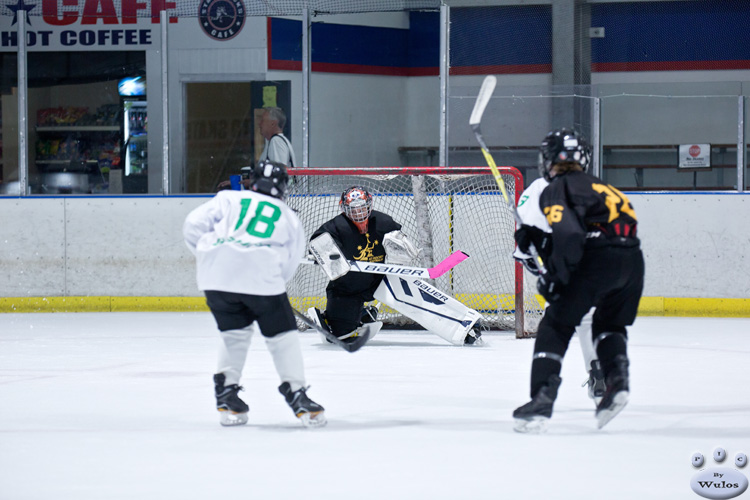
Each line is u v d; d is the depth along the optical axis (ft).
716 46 93.86
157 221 70.44
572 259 25.67
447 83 70.18
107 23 80.07
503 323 61.36
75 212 70.64
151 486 21.62
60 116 79.82
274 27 76.59
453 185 65.31
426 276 50.11
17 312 70.85
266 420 29.99
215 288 28.40
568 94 73.41
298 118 76.13
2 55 82.17
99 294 70.90
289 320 28.76
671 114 85.76
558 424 28.94
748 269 65.98
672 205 66.80
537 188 33.88
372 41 85.51
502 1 92.99
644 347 49.57
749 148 78.02
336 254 48.88
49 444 26.37
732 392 34.91
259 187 29.04
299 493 20.92
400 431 27.96
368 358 45.85
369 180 68.18
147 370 41.86
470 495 20.66
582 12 93.25
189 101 77.25
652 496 20.54
